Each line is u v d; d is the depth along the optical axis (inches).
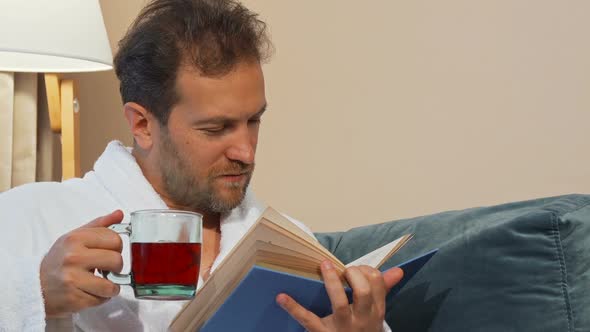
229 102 76.3
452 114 144.3
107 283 63.3
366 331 65.1
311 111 157.1
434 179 145.7
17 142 152.6
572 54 133.7
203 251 85.4
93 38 128.8
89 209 83.1
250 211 86.4
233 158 78.0
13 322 64.8
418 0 147.4
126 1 169.5
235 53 76.7
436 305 79.2
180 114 78.3
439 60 145.5
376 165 151.1
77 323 77.3
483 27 141.6
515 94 138.5
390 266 84.6
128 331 78.2
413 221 89.0
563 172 134.3
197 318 65.8
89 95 170.1
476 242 77.9
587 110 132.3
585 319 71.0
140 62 80.4
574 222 72.9
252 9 160.9
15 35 122.2
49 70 140.2
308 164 157.1
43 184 85.4
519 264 74.7
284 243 63.0
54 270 64.1
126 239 81.9
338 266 64.9
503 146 139.6
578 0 133.1
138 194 83.3
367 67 152.2
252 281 60.2
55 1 125.4
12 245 78.4
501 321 74.9
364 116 152.3
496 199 140.2
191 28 77.8
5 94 149.0
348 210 153.6
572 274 72.2
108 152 87.5
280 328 67.0
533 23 137.0
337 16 155.0
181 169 79.4
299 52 157.9
